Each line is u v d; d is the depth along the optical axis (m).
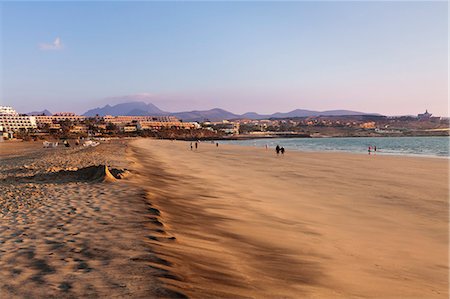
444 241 9.23
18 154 57.34
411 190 18.14
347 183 20.89
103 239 7.00
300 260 7.22
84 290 4.43
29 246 6.56
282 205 13.74
